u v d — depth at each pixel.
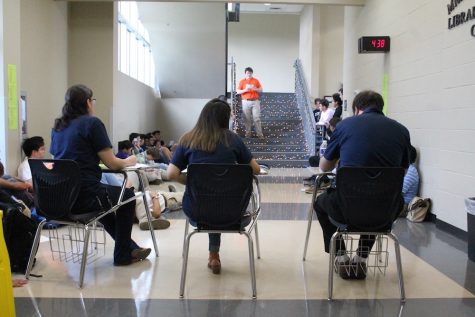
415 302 2.85
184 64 12.03
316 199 3.32
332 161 3.26
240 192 2.81
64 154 3.21
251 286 3.09
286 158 10.83
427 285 3.15
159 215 4.79
